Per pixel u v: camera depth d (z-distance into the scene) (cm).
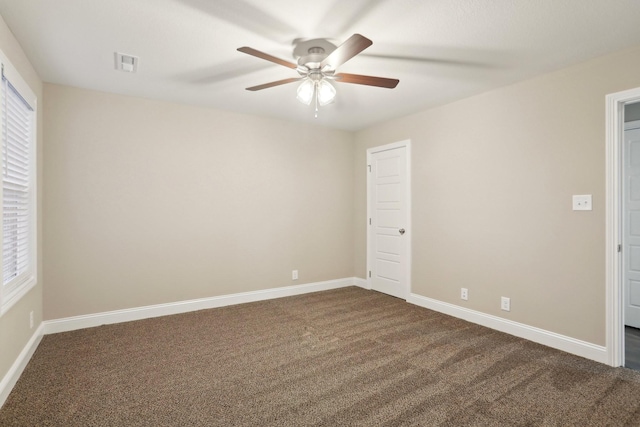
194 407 197
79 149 325
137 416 188
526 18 206
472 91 333
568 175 274
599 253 256
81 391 213
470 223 348
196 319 354
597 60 258
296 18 208
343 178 503
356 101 364
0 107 195
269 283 438
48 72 288
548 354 269
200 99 361
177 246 375
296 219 460
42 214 307
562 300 278
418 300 405
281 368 246
